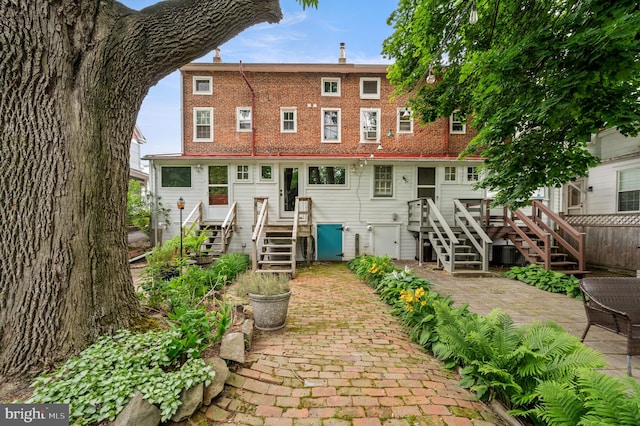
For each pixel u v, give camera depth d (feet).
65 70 7.64
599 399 5.49
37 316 7.24
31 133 7.34
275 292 12.63
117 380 6.34
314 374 8.68
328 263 32.99
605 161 31.99
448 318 9.98
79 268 7.79
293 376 8.52
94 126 8.16
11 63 7.13
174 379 6.63
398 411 7.11
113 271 8.75
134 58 8.65
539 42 11.05
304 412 7.02
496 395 7.52
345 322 13.50
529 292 20.07
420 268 29.14
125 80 8.73
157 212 32.99
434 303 10.85
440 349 9.74
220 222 33.50
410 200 34.71
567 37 10.79
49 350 7.23
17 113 7.28
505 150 16.40
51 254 7.40
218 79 36.91
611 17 9.84
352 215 34.99
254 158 33.09
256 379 8.21
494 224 32.48
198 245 25.02
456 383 8.38
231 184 33.94
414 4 20.36
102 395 6.04
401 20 21.53
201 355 8.43
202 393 6.85
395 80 25.00
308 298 17.89
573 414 5.65
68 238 7.63
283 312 12.47
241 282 16.98
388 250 35.04
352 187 34.99
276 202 34.17
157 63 9.04
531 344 8.04
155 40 8.64
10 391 6.48
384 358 9.82
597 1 10.31
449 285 22.06
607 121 10.44
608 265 29.40
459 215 34.22
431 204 29.55
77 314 7.68
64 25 7.58
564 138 14.60
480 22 18.35
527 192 16.30
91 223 8.10
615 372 9.20
